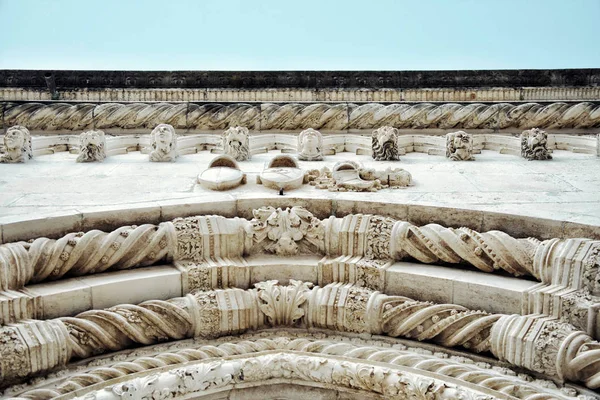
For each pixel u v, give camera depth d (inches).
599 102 345.1
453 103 354.3
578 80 391.9
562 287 159.0
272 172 237.3
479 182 238.7
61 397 143.4
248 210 207.8
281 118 352.8
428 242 182.4
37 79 398.9
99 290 171.3
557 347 145.6
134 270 183.5
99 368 155.3
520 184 233.9
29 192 223.5
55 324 157.2
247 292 181.3
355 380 156.4
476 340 161.6
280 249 193.6
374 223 191.5
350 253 190.4
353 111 352.8
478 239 177.6
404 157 309.9
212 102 370.0
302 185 233.8
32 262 169.3
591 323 149.0
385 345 171.5
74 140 330.6
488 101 386.0
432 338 167.9
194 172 261.0
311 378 160.6
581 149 312.3
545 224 180.7
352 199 205.8
